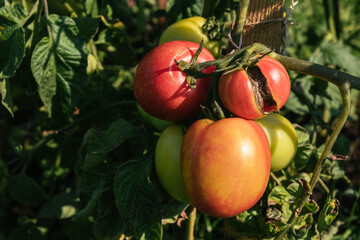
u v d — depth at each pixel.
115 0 0.75
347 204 0.90
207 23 0.61
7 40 0.61
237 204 0.50
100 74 0.76
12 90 0.78
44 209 0.82
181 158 0.52
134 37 1.23
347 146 0.67
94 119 0.78
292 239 0.59
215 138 0.49
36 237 0.83
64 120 0.63
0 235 0.85
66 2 0.72
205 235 0.84
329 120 0.98
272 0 0.58
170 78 0.52
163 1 1.23
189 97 0.53
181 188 0.55
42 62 0.61
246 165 0.49
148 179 0.56
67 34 0.62
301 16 1.18
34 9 0.62
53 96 0.62
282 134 0.56
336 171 0.66
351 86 0.51
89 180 0.63
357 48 1.06
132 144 0.64
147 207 0.57
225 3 0.72
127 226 0.59
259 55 0.52
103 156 0.62
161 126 0.59
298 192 0.58
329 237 0.70
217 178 0.49
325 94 0.68
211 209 0.51
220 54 0.63
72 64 0.62
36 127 0.86
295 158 0.62
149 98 0.53
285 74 0.52
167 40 0.62
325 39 0.97
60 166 0.90
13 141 0.80
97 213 0.64
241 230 0.61
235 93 0.50
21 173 0.76
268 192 0.60
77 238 0.82
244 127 0.50
